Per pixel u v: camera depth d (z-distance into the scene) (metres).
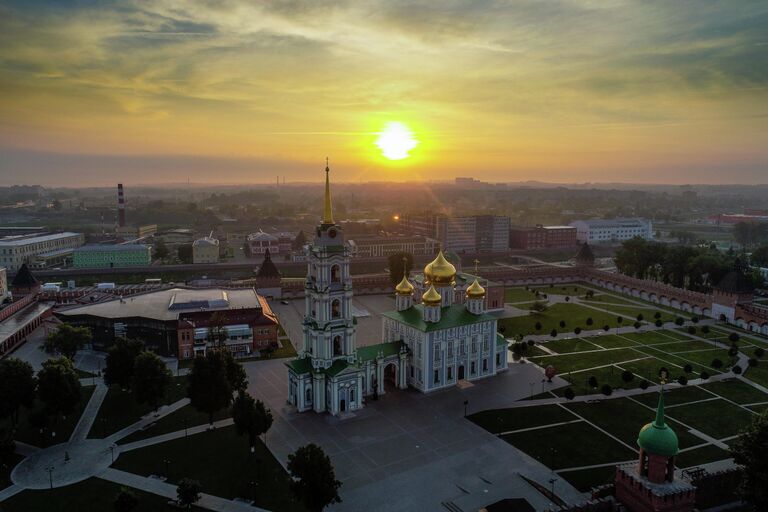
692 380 134.00
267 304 198.62
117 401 119.25
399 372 127.75
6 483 87.50
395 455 97.31
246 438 102.69
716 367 142.12
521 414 114.19
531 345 160.62
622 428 107.75
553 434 105.25
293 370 115.06
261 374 137.88
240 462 94.25
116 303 170.88
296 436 104.19
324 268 112.38
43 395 100.62
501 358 140.38
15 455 96.38
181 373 137.62
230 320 156.38
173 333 151.75
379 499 84.19
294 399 117.75
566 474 91.00
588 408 117.25
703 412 115.31
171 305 162.00
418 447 100.19
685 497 71.94
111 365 116.88
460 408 117.19
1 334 156.88
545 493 85.44
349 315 116.56
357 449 99.38
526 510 79.50
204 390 103.00
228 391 105.25
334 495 76.81
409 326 128.38
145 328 154.12
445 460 95.69
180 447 99.31
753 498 73.25
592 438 103.62
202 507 81.50
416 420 111.25
